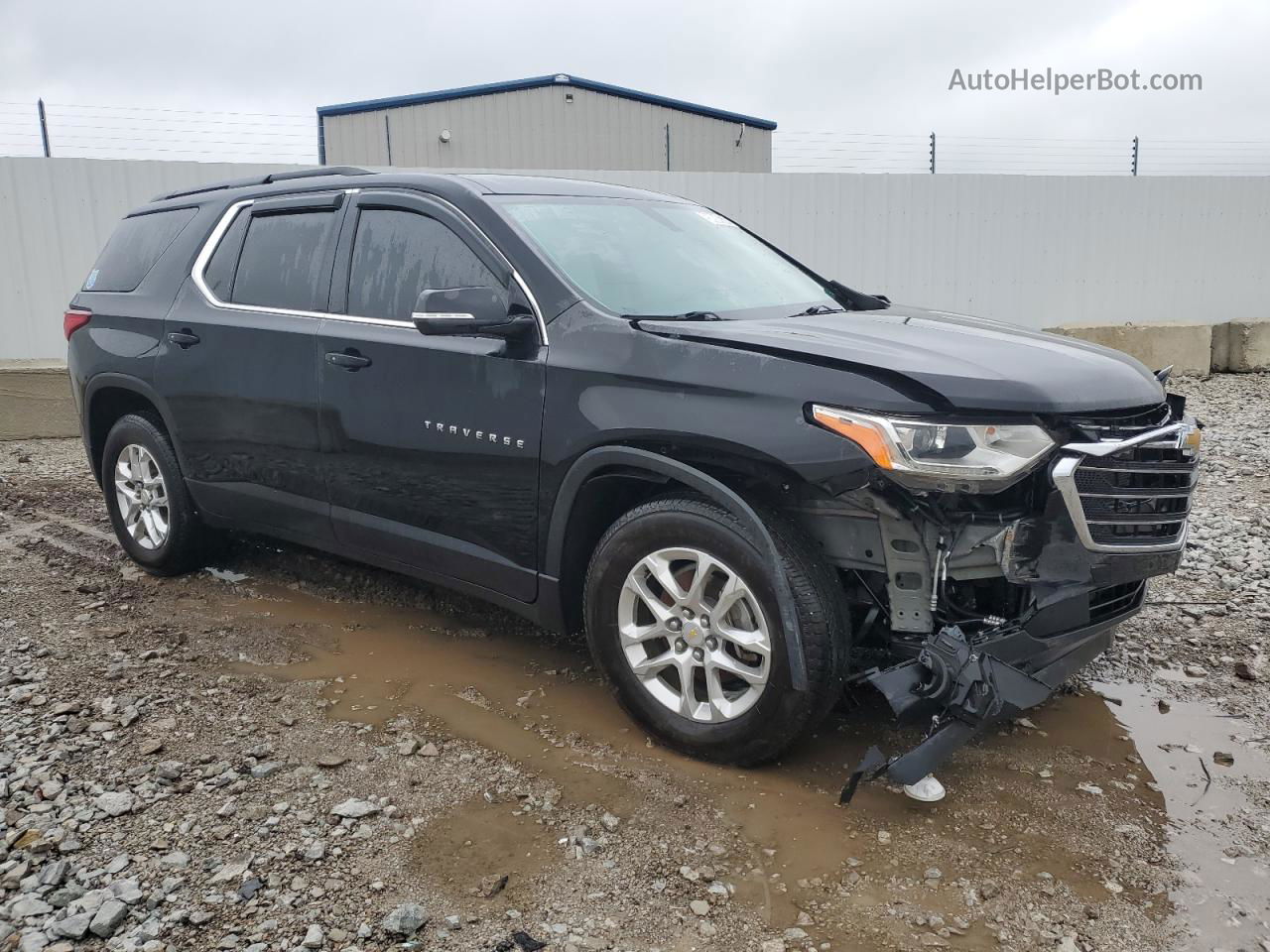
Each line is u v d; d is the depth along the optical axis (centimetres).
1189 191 1408
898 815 285
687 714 311
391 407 373
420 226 380
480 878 253
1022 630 283
